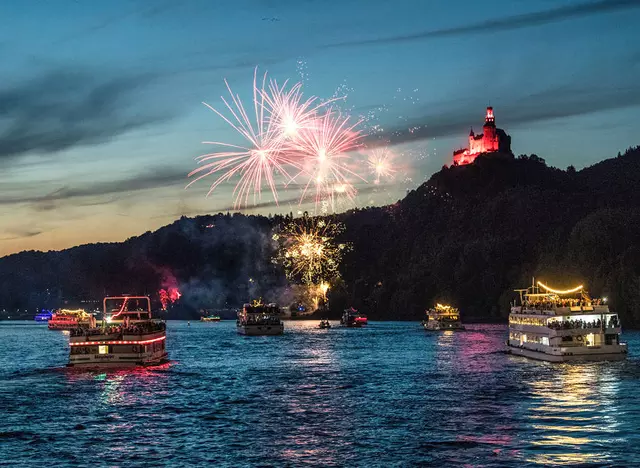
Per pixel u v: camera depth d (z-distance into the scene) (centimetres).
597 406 8725
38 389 10600
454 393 9938
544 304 13725
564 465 6166
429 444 6925
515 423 7806
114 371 12925
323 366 14012
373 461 6372
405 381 11344
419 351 17450
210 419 8238
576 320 12825
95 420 8200
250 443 7050
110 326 13488
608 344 12781
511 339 15225
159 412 8681
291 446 6919
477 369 12756
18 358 16838
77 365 12875
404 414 8406
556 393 9744
